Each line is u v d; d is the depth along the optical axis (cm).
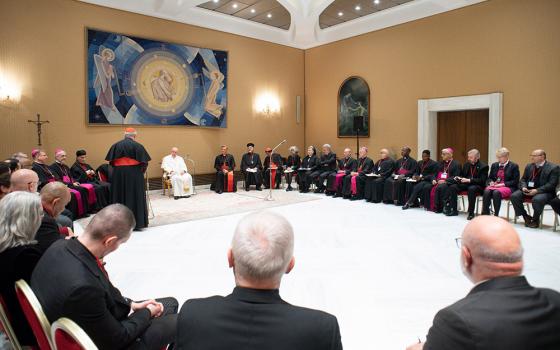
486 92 892
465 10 917
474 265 136
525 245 521
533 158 638
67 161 870
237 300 123
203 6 1047
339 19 1151
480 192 712
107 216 182
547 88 802
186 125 1048
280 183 1170
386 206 836
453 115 1022
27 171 322
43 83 835
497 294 125
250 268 123
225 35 1120
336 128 1226
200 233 598
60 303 164
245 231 130
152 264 452
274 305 122
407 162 863
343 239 561
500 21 862
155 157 1003
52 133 851
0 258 202
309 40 1254
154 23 984
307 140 1321
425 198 782
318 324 118
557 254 480
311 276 412
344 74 1192
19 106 810
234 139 1155
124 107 938
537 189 620
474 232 137
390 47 1071
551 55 793
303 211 776
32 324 165
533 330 116
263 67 1209
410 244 534
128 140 598
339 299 354
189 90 1045
